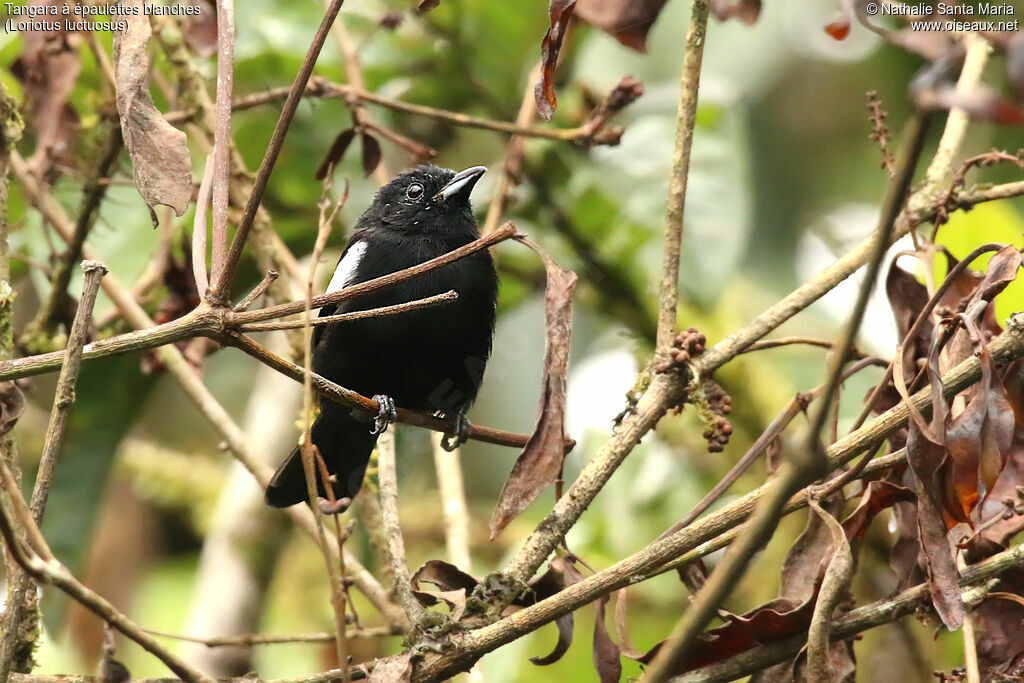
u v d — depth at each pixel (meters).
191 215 11.07
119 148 9.53
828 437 7.80
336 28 10.94
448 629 6.43
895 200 4.30
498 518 6.37
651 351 12.39
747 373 12.55
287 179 12.07
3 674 6.18
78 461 10.77
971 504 6.25
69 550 10.54
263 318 6.12
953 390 6.42
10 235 11.30
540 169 11.80
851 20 5.60
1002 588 6.73
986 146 13.22
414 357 9.26
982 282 6.48
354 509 11.69
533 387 15.30
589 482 6.86
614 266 11.99
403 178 10.29
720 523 6.42
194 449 16.30
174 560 15.62
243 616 12.41
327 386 6.23
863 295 4.42
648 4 7.45
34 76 9.30
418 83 12.20
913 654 10.68
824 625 6.05
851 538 6.88
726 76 15.35
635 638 11.88
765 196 15.44
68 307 10.06
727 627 6.68
